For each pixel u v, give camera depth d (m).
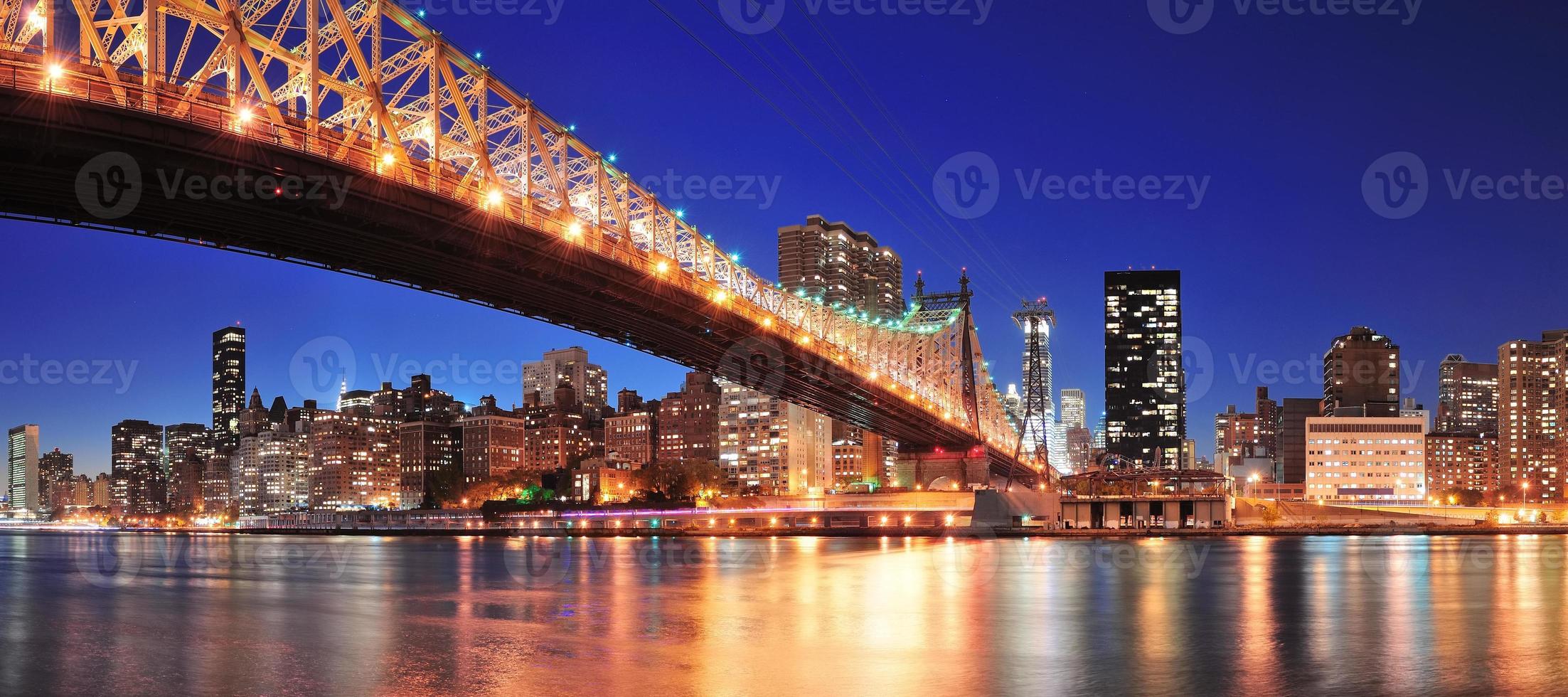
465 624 70.25
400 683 51.50
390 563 132.88
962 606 77.12
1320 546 142.00
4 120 59.38
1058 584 92.38
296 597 90.81
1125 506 177.00
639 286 104.94
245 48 68.44
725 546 156.25
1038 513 178.88
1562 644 60.22
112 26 63.69
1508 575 99.81
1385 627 66.56
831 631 65.38
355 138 76.38
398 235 82.00
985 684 49.81
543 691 48.94
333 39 75.31
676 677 51.59
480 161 84.69
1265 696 47.66
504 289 99.50
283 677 53.38
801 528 188.50
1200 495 176.50
